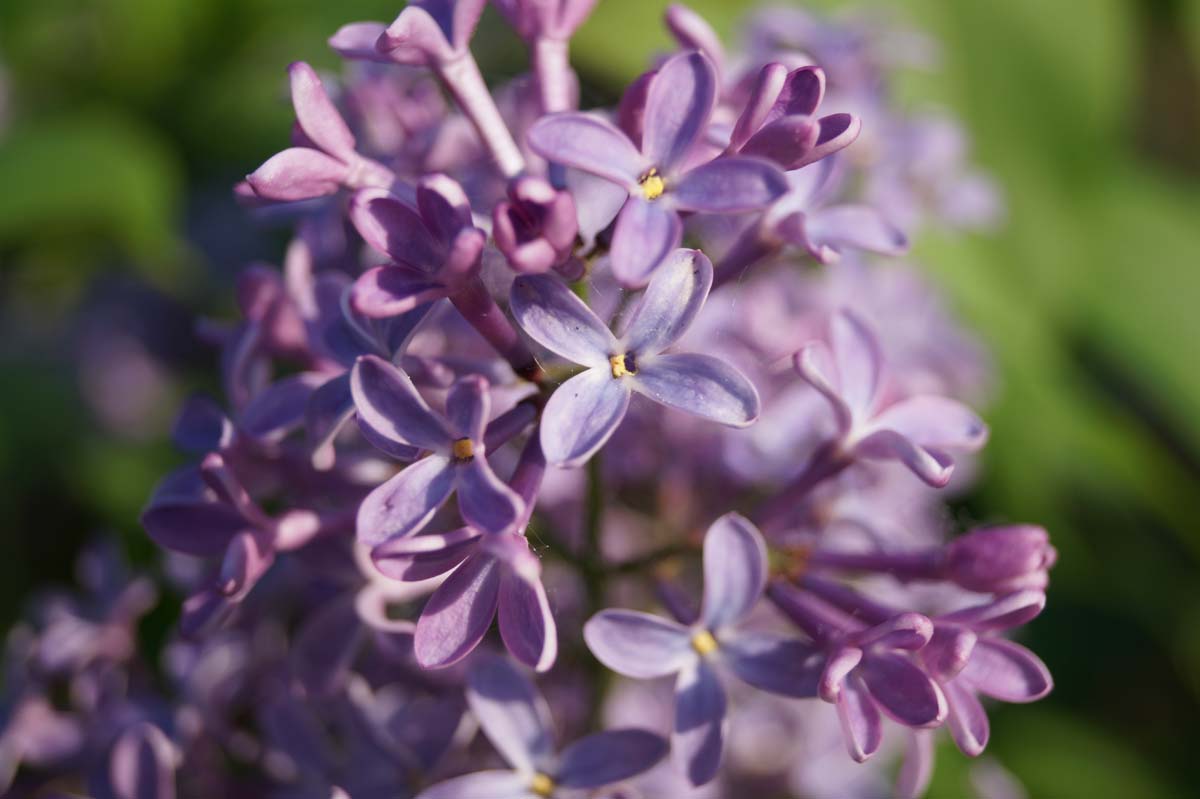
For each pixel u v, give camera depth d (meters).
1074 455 0.30
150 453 0.33
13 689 0.25
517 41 0.26
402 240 0.19
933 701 0.19
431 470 0.19
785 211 0.21
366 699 0.22
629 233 0.19
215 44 0.34
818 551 0.22
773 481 0.24
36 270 0.36
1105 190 0.34
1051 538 0.29
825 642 0.20
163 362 0.38
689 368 0.20
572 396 0.19
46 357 0.38
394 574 0.19
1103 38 0.34
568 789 0.21
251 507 0.20
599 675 0.22
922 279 0.28
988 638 0.20
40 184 0.29
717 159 0.19
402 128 0.23
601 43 0.28
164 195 0.30
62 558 0.32
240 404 0.22
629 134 0.20
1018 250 0.33
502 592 0.19
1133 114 0.41
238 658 0.23
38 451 0.35
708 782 0.20
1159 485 0.31
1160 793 0.28
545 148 0.19
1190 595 0.30
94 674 0.25
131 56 0.34
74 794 0.24
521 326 0.19
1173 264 0.33
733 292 0.24
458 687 0.22
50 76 0.34
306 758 0.22
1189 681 0.30
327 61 0.33
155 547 0.29
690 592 0.23
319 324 0.22
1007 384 0.30
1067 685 0.30
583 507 0.23
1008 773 0.28
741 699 0.25
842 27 0.27
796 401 0.24
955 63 0.33
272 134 0.33
